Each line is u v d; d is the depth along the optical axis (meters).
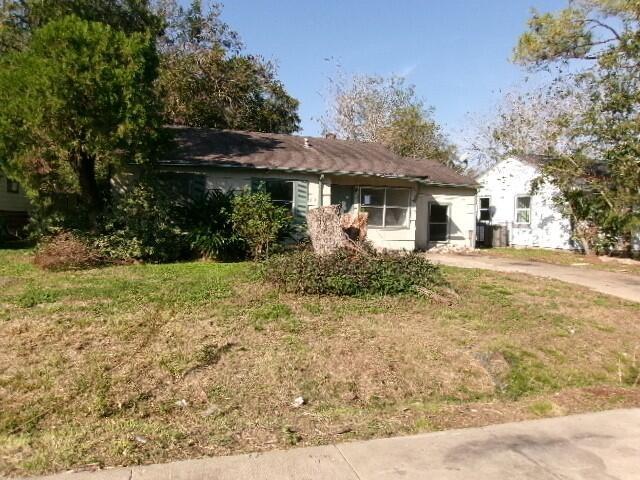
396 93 34.72
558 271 13.59
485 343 6.40
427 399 4.90
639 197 15.25
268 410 4.36
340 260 8.84
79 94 10.04
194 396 4.52
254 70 26.58
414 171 17.44
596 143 16.12
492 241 21.77
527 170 21.19
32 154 10.34
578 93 18.33
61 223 11.44
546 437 3.91
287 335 6.18
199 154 14.80
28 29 14.34
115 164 11.48
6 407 4.09
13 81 9.87
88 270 10.14
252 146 16.69
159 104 11.78
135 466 3.26
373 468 3.32
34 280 8.85
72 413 4.04
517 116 29.16
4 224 16.44
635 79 15.23
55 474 3.13
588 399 5.00
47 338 5.66
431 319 7.28
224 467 3.28
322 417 4.25
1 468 3.20
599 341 7.01
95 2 14.60
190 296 7.72
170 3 23.45
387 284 8.43
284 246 13.36
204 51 24.55
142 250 11.42
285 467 3.30
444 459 3.48
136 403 4.30
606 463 3.48
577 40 16.33
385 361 5.58
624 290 10.77
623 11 15.07
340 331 6.46
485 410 4.59
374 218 17.12
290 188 15.39
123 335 5.84
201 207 12.64
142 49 10.92
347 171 15.61
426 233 18.75
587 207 17.22
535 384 5.45
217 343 5.74
